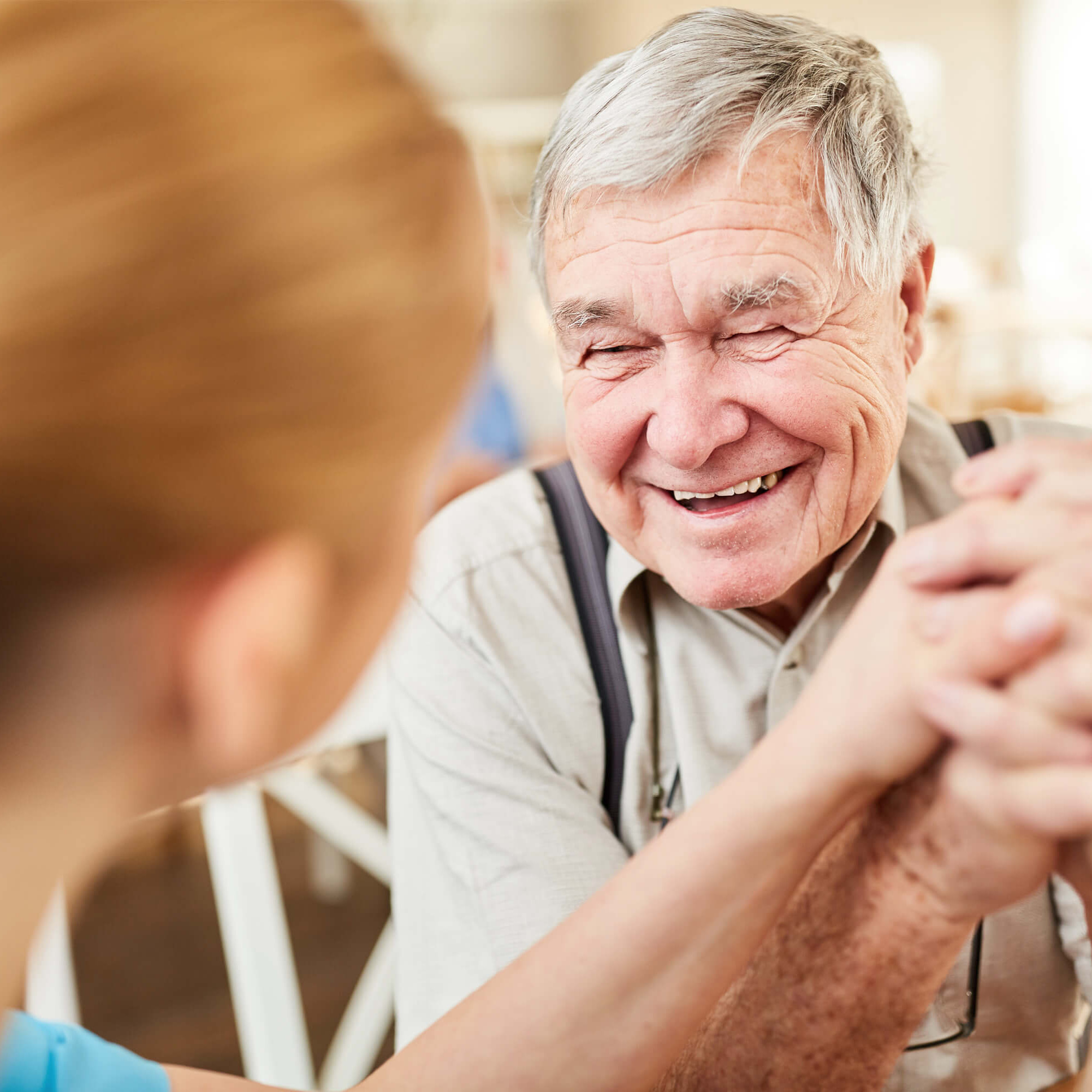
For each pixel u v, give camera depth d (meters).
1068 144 7.20
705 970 0.53
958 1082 0.89
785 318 0.73
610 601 0.93
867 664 0.49
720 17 0.75
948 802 0.48
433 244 0.29
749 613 0.91
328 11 0.29
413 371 0.29
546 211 0.78
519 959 0.58
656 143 0.70
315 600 0.30
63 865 0.32
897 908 0.51
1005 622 0.43
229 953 1.65
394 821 0.99
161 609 0.28
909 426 0.98
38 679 0.28
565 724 0.91
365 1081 0.58
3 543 0.25
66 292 0.24
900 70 7.30
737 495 0.81
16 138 0.24
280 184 0.26
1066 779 0.44
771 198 0.71
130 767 0.30
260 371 0.26
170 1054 2.18
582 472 0.84
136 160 0.25
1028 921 0.89
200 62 0.26
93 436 0.25
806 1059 0.54
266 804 3.08
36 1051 0.55
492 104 5.72
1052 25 7.19
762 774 0.52
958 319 4.85
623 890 0.55
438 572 0.95
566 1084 0.54
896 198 0.77
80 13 0.26
